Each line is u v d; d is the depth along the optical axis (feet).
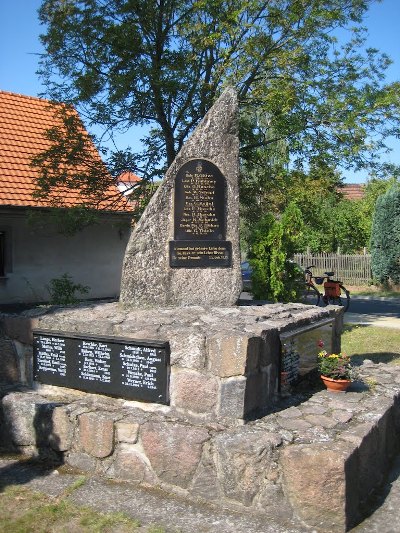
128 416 15.07
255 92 40.63
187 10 40.88
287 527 12.28
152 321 16.99
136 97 39.27
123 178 47.67
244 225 45.83
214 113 20.72
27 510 12.93
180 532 12.01
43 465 15.58
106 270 53.06
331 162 42.09
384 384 18.29
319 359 17.93
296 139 41.11
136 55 39.58
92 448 15.06
